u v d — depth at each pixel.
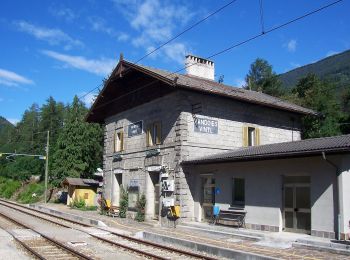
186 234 18.64
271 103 25.55
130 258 12.98
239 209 19.41
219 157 19.75
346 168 14.92
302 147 16.58
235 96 23.50
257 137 25.48
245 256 12.59
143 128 26.33
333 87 49.53
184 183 22.19
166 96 24.06
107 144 31.58
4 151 96.50
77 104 50.84
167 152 23.41
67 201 42.81
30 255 13.15
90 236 18.16
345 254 13.08
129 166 27.73
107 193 30.67
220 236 17.86
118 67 26.91
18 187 66.81
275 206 17.61
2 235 18.05
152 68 26.53
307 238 15.21
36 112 112.75
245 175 19.31
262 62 77.00
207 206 21.77
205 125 23.28
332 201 15.30
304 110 28.00
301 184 16.81
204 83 25.48
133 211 26.56
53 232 19.55
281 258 12.46
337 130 38.09
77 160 46.56
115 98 30.22
